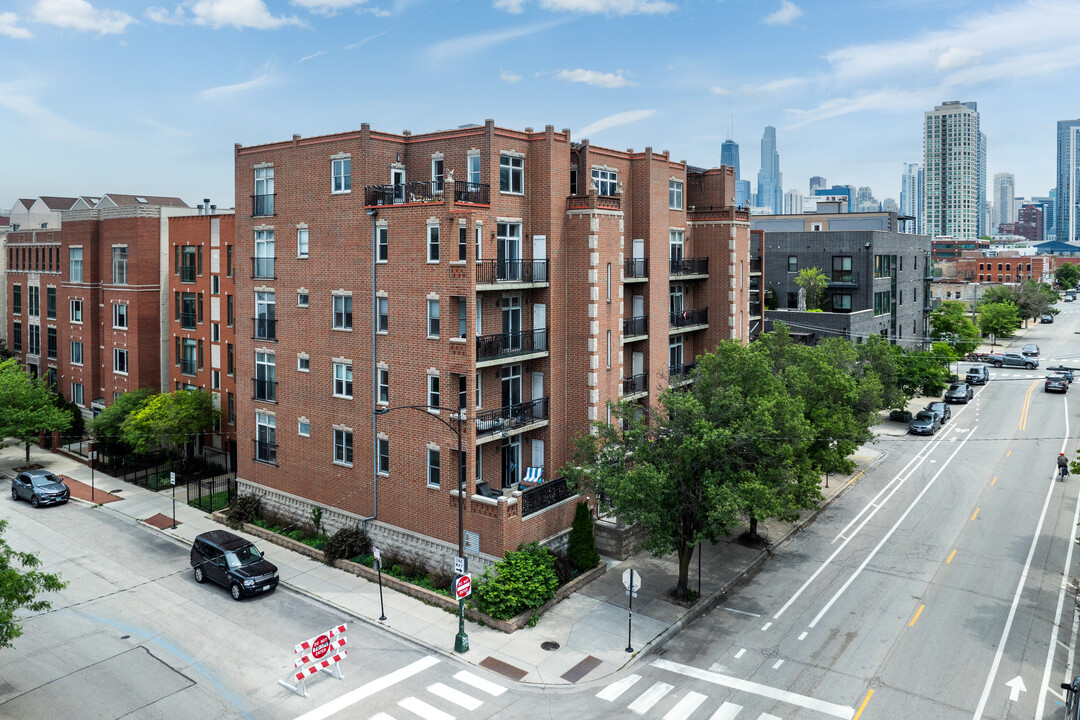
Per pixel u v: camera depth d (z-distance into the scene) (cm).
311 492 3678
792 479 3123
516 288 3275
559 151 3378
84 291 5522
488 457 3316
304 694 2297
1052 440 5547
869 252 6819
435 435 3142
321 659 2339
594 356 3434
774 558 3422
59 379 5906
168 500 4259
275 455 3841
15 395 4772
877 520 3916
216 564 3084
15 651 2564
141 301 5069
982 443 5509
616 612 2859
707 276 4538
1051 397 7144
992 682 2367
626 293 3900
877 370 5059
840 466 3697
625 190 3859
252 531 3734
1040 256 19912
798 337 5947
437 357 3097
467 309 2950
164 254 5141
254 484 3953
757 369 3111
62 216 5666
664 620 2792
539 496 3194
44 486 4166
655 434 2997
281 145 3650
